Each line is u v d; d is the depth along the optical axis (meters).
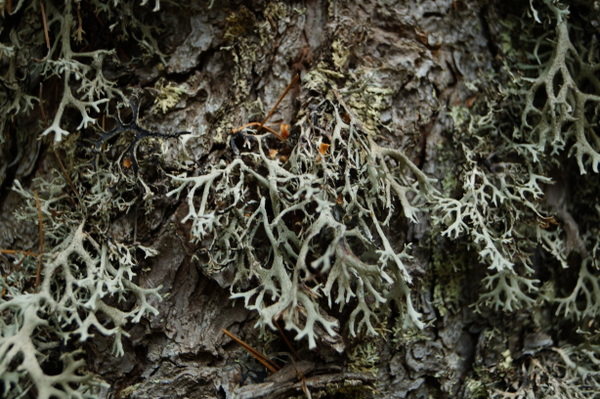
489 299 0.28
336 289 0.27
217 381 0.27
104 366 0.27
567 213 0.29
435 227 0.28
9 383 0.24
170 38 0.28
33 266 0.27
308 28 0.28
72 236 0.26
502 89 0.28
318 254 0.26
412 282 0.27
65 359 0.25
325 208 0.25
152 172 0.27
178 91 0.27
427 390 0.28
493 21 0.29
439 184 0.28
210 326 0.27
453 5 0.28
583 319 0.29
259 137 0.27
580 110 0.28
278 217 0.26
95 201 0.27
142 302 0.26
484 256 0.27
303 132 0.26
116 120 0.26
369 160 0.26
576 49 0.29
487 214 0.28
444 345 0.28
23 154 0.28
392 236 0.27
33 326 0.25
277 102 0.27
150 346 0.27
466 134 0.28
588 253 0.29
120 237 0.27
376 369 0.28
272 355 0.27
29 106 0.28
